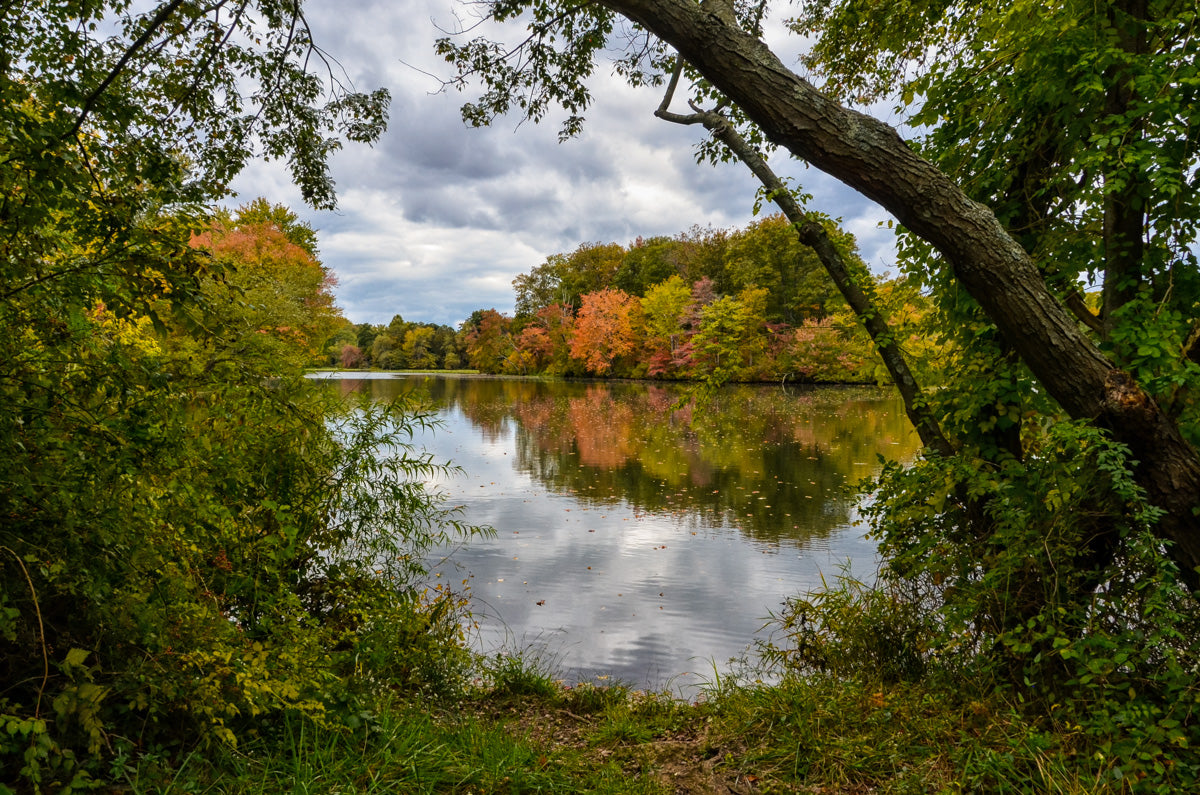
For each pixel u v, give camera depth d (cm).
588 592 575
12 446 173
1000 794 200
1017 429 346
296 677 232
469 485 1068
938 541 330
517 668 371
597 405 2744
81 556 185
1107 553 283
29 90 203
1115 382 244
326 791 198
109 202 191
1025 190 329
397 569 388
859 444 1479
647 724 300
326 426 328
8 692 179
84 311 211
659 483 1081
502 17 388
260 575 293
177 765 195
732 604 547
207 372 227
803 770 233
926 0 383
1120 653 215
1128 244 286
